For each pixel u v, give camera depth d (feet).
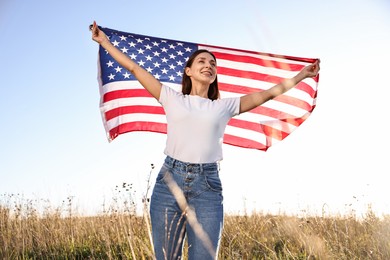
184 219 8.72
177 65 16.20
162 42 16.42
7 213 22.72
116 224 18.84
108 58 15.48
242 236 17.13
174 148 8.79
